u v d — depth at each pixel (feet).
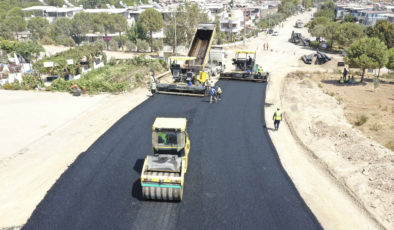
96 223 36.47
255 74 111.75
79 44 271.69
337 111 77.97
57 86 100.89
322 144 58.85
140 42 214.90
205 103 84.33
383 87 103.50
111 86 97.14
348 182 45.57
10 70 126.11
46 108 80.48
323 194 43.65
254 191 43.52
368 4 502.38
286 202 41.27
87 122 70.08
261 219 37.81
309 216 38.60
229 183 45.32
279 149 57.57
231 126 67.67
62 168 49.42
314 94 93.76
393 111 73.36
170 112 76.13
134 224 36.37
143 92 96.53
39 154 54.49
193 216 37.93
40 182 45.52
